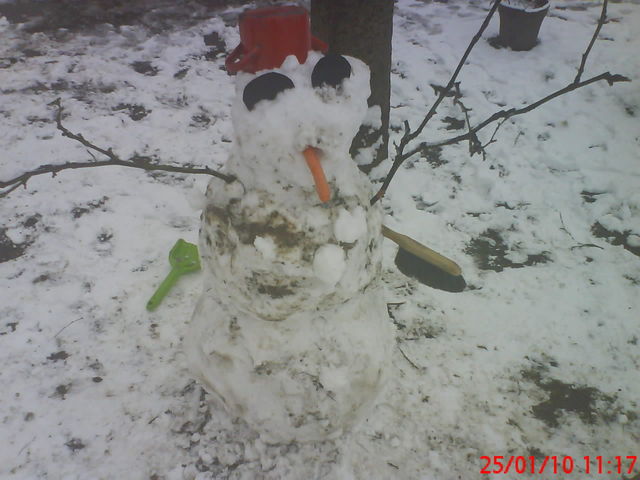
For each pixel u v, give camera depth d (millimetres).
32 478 1614
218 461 1645
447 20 3621
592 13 3631
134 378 1826
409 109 2865
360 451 1652
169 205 2367
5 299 2037
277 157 1077
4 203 2357
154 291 2066
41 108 2850
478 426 1719
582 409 1763
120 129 2736
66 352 1893
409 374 1829
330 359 1381
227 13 3719
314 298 1232
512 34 3207
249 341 1379
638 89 2902
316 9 1896
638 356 1879
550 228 2285
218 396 1544
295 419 1447
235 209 1187
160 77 3109
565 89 1238
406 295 2059
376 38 1914
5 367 1854
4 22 3586
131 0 3852
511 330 1950
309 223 1162
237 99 1080
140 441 1686
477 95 2924
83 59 3248
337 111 1031
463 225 2309
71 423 1724
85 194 2398
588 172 2467
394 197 2398
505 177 2479
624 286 2072
